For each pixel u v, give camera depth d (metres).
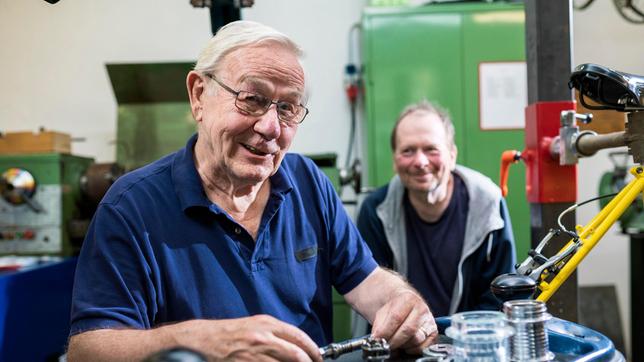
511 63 2.67
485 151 2.69
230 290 1.07
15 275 1.77
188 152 1.14
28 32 2.98
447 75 2.68
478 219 1.69
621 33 2.94
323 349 0.85
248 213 1.16
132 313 0.98
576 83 1.03
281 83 1.03
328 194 1.27
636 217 2.41
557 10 1.28
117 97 2.61
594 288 3.02
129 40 3.00
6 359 1.71
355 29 3.05
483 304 1.65
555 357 0.79
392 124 2.68
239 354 0.82
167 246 1.05
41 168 2.25
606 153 3.01
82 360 0.91
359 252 1.27
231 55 1.02
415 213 1.78
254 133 1.04
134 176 1.11
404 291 1.11
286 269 1.14
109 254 1.00
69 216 2.33
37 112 3.00
